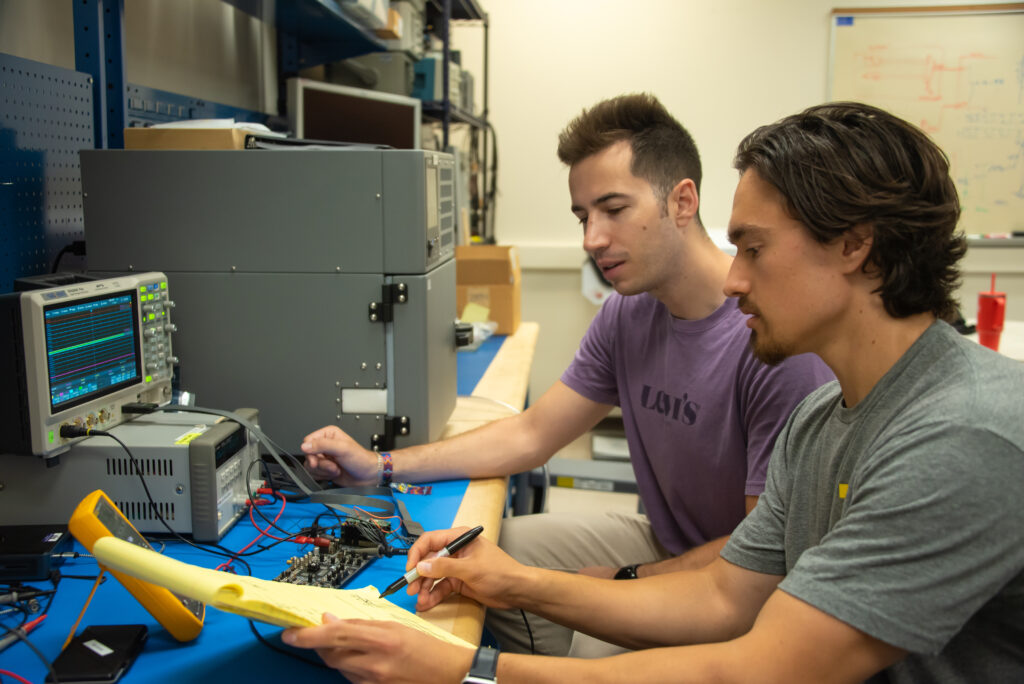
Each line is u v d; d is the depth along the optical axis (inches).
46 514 41.2
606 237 48.5
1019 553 25.7
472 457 52.9
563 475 89.9
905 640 26.1
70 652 30.1
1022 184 148.3
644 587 38.2
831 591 27.0
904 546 26.2
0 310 37.6
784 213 29.2
